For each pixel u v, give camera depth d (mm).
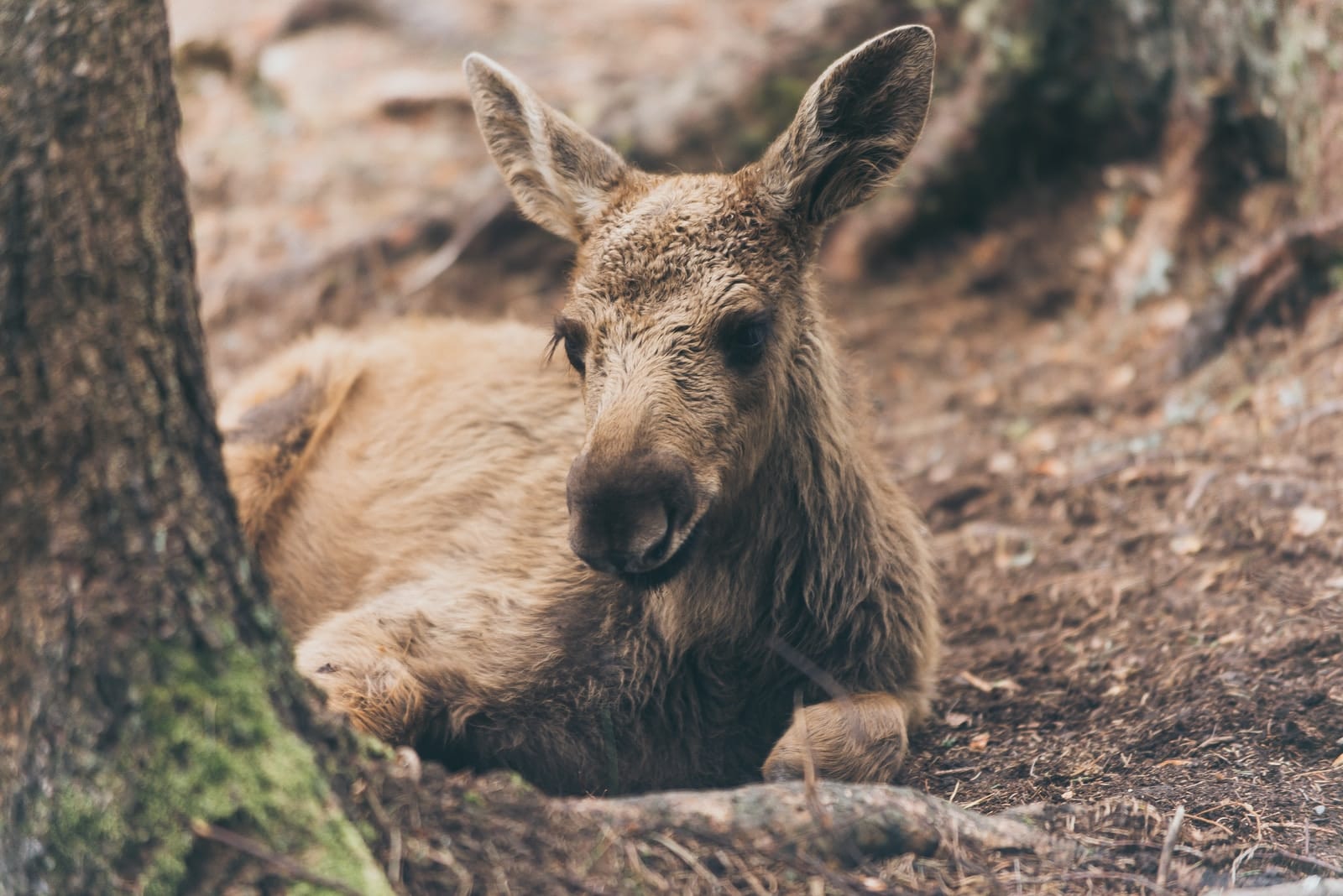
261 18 23547
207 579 5781
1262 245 13977
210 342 17844
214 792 5555
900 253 18141
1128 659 9641
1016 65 17016
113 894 5469
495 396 10344
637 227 7891
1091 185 17078
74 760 5523
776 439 8148
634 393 7355
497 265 18797
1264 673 8891
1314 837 7074
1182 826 7223
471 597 8898
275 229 19531
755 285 7793
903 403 15766
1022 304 16953
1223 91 15000
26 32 5539
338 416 11023
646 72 21016
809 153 8000
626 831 6398
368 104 21453
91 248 5535
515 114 9117
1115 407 14062
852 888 6246
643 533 7031
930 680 9156
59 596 5516
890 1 19078
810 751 7555
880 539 8797
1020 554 11789
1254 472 11586
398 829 5988
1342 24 12836
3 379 5477
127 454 5594
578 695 8414
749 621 8367
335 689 8031
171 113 5871
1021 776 8312
